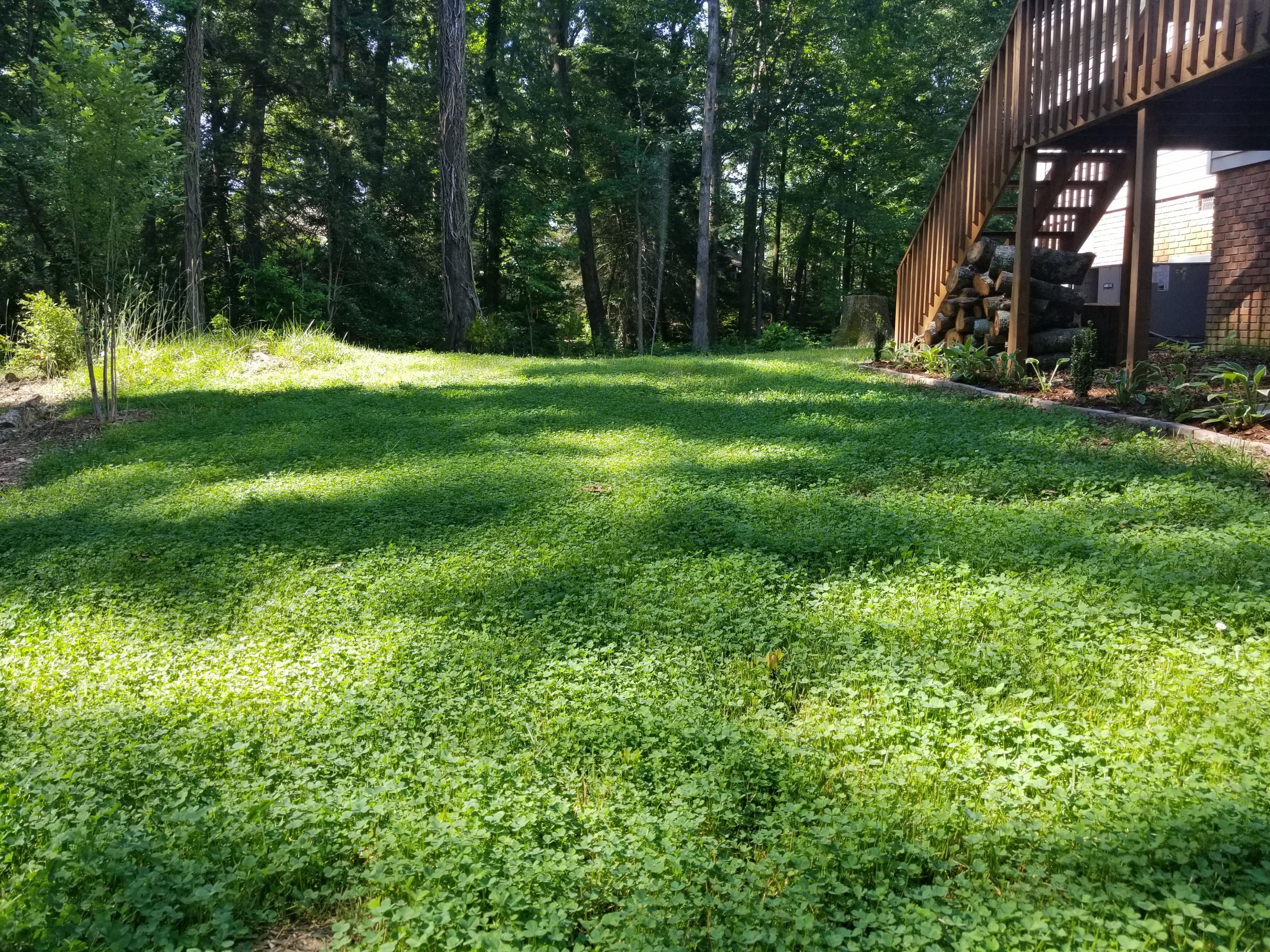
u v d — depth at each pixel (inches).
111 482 353.4
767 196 1546.5
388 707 164.4
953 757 138.3
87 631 211.3
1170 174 617.3
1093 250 714.2
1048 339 463.5
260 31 1129.4
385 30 1223.5
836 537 238.7
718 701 163.3
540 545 253.9
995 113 470.0
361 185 1211.2
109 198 470.9
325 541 269.3
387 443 410.0
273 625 212.4
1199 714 144.1
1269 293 499.5
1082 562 207.2
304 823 125.0
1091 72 394.3
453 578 230.4
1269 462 270.8
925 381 489.7
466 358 784.9
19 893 111.0
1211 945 96.0
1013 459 303.1
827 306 1595.7
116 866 113.5
